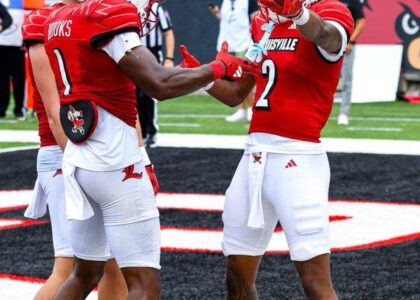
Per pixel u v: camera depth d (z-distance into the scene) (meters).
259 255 14.49
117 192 13.08
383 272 20.34
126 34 12.62
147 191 13.28
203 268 20.78
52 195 14.91
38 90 14.53
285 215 13.77
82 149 13.26
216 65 13.20
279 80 13.86
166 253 22.12
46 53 13.90
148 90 12.62
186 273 20.33
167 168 34.19
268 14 13.81
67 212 13.38
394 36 64.56
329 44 13.33
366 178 32.25
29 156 37.47
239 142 41.66
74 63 13.12
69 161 13.38
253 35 14.69
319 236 13.68
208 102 64.75
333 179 32.00
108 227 13.31
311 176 13.80
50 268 20.77
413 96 65.06
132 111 13.33
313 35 13.02
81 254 14.05
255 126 14.16
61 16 13.44
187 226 25.06
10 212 27.06
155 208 13.40
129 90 13.23
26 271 20.48
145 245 13.23
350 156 37.31
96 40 12.73
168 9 68.56
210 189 30.23
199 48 68.50
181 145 40.53
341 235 23.95
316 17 12.96
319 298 13.62
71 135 13.29
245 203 14.19
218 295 18.58
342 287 19.14
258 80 14.25
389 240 23.41
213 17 68.00
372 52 63.78
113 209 13.17
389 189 30.27
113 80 13.06
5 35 49.41
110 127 13.09
